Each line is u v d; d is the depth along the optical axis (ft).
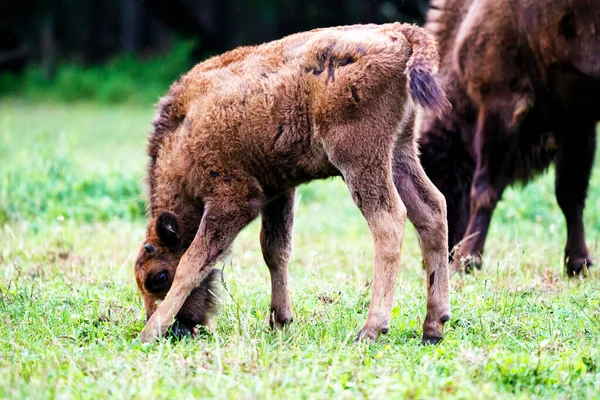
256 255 98.02
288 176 65.16
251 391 49.60
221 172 64.75
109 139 201.57
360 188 61.93
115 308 72.08
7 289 76.48
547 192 129.39
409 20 221.87
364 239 107.96
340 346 57.88
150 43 337.72
